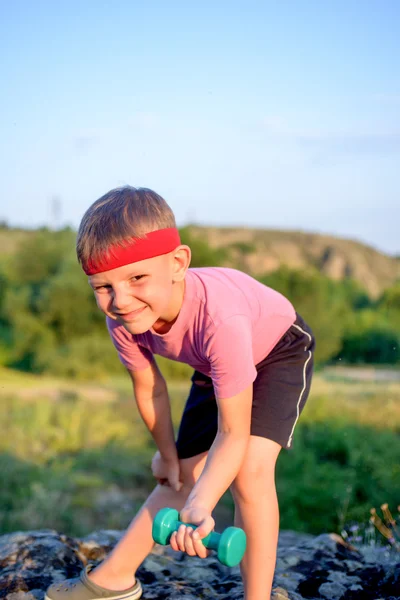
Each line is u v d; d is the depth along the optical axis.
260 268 33.25
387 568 2.31
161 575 2.36
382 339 19.95
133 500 6.47
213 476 1.70
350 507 5.15
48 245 17.89
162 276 1.73
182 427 2.24
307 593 2.21
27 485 6.34
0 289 17.09
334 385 13.48
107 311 1.75
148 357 2.11
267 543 1.84
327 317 19.06
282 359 2.05
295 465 6.05
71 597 2.01
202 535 1.52
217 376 1.79
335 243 41.81
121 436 8.37
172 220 1.79
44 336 15.19
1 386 12.21
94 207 1.74
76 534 5.57
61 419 8.49
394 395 11.09
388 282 39.50
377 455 6.22
